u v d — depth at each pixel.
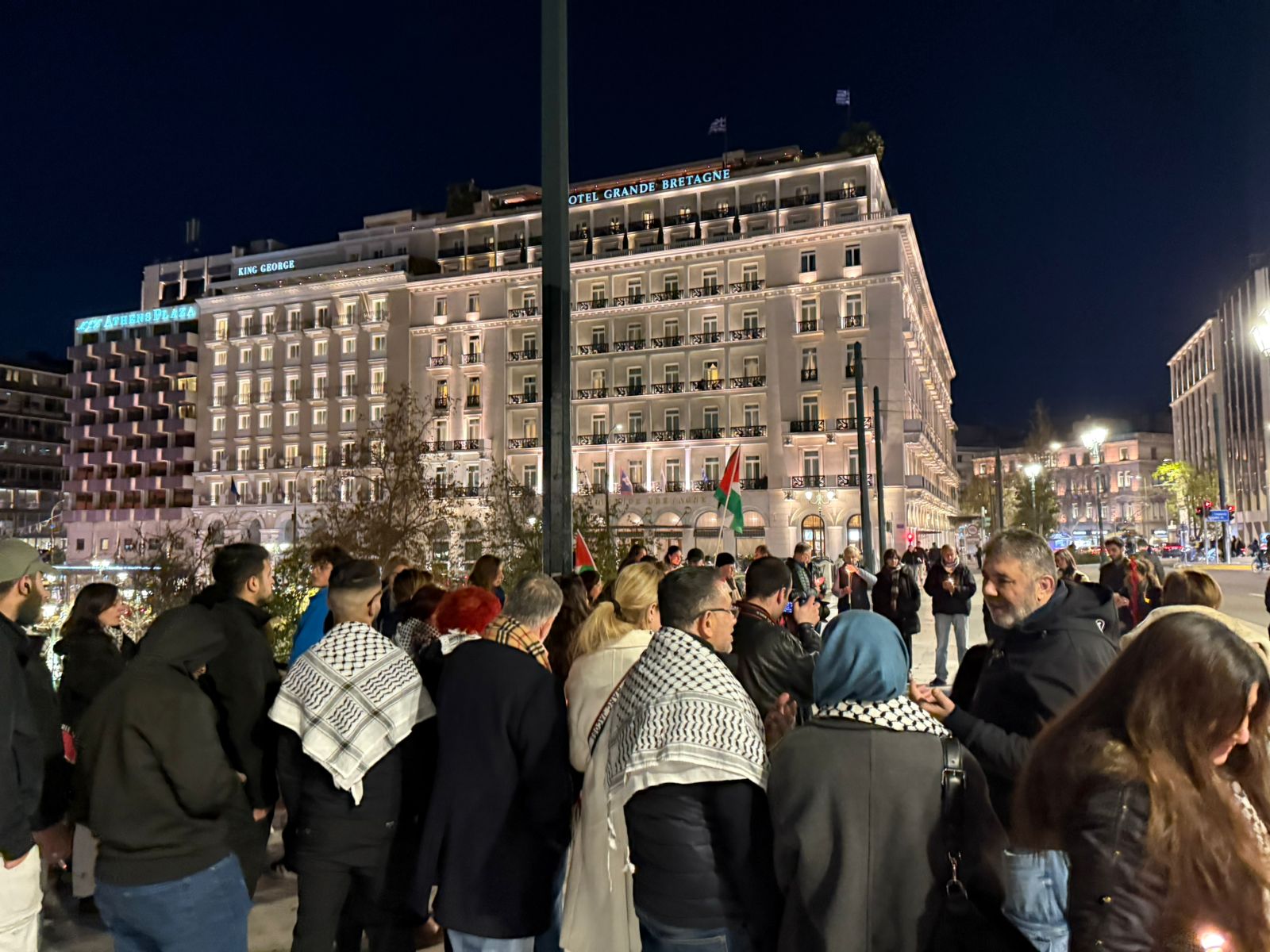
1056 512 61.12
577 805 3.47
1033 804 2.15
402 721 3.46
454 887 3.22
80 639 5.19
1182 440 109.38
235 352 71.25
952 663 14.55
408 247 67.88
